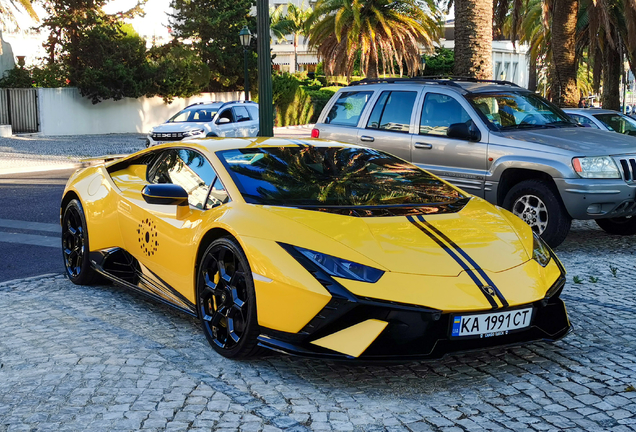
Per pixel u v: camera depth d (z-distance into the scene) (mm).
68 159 19109
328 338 3223
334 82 56344
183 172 4504
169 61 33844
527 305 3393
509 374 3557
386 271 3264
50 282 5598
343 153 4707
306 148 4672
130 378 3424
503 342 3408
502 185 7016
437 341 3225
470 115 7270
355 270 3246
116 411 3027
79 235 5387
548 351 3918
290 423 2918
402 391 3312
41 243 7309
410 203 4047
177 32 39188
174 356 3768
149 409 3051
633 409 3113
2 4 25844
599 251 6996
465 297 3238
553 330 3633
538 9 34938
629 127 11867
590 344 4051
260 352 3592
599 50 21516
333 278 3209
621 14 20281
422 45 36500
